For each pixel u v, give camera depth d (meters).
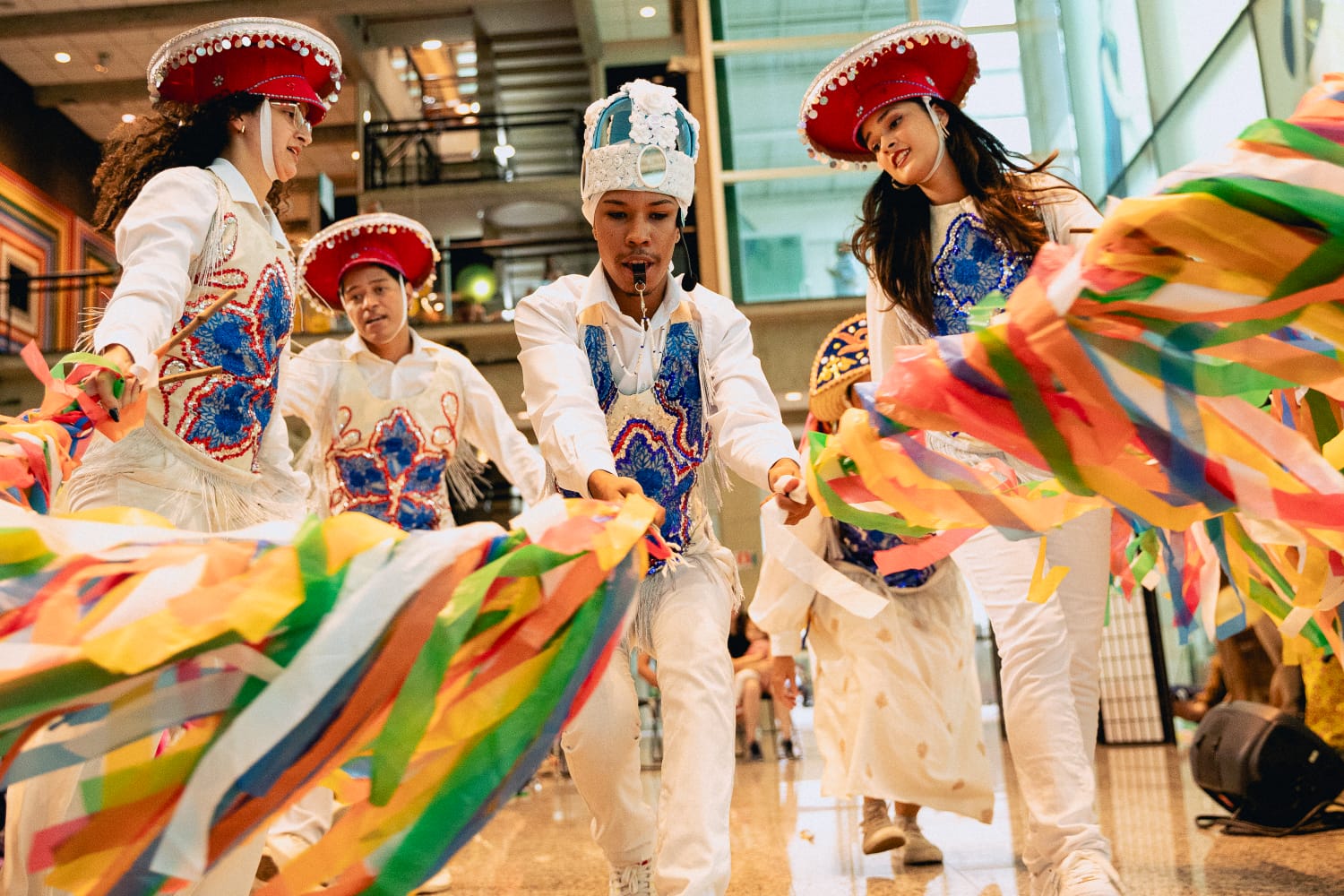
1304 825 3.27
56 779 1.51
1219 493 1.46
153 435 1.99
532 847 4.09
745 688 8.54
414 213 14.65
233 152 2.23
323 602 1.11
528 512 1.26
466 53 15.52
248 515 2.10
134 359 1.74
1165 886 2.58
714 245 12.28
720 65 12.52
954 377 1.52
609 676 2.08
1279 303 1.41
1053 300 1.46
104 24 12.30
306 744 1.09
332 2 12.40
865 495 1.75
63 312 14.49
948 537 1.87
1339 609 1.90
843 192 12.24
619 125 2.17
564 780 7.69
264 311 2.14
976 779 3.10
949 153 2.57
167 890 1.07
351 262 3.68
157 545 1.17
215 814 1.06
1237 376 1.48
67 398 1.62
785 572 3.18
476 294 13.59
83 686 1.05
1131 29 8.90
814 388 3.34
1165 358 1.46
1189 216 1.39
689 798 1.84
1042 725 2.23
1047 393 1.49
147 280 1.89
